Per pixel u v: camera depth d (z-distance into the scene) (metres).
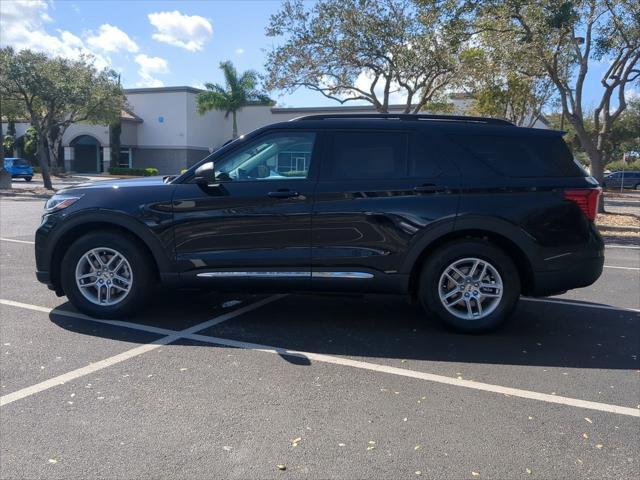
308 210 5.30
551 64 16.14
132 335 5.31
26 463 3.16
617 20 14.53
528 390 4.23
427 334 5.52
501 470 3.15
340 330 5.60
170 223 5.42
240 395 4.05
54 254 5.72
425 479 3.06
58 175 46.34
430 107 22.53
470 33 15.52
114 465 3.15
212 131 52.78
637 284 8.02
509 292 5.36
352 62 19.25
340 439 3.46
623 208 22.23
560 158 5.43
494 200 5.25
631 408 3.96
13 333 5.30
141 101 51.00
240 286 5.48
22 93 25.83
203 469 3.12
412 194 5.28
